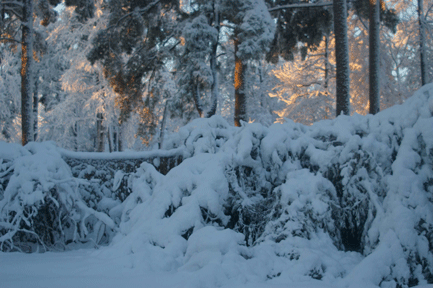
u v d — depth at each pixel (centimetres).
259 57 1160
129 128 2458
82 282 293
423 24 1777
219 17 1312
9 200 475
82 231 513
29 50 1304
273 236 390
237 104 1276
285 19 1462
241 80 1273
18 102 2166
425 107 373
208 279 287
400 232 328
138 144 2656
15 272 334
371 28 1297
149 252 376
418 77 2058
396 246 322
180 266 358
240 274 303
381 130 420
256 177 501
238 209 454
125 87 1445
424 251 320
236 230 446
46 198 499
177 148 566
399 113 408
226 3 1172
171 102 1525
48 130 2412
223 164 471
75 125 2592
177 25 1395
